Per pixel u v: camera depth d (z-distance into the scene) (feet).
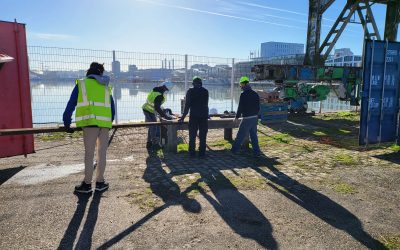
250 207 14.16
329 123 40.01
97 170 15.66
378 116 24.56
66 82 33.42
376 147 26.37
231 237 11.51
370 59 23.30
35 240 11.09
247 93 22.49
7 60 17.35
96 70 15.42
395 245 11.15
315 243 11.19
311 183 17.46
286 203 14.69
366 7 50.49
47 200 14.58
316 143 28.04
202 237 11.48
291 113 45.11
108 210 13.61
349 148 26.08
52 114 33.22
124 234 11.60
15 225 12.16
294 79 43.62
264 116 38.58
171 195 15.44
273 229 12.17
